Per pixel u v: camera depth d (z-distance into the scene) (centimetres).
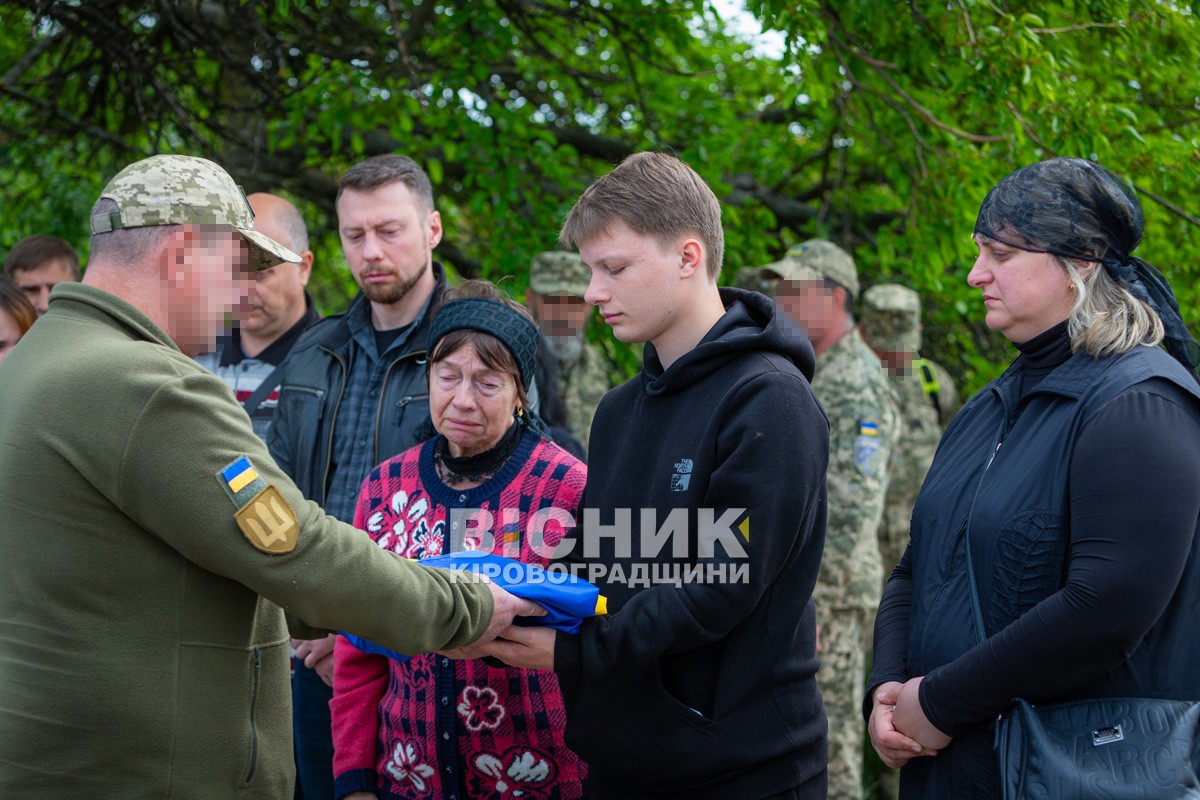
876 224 615
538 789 205
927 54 423
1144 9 411
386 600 165
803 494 170
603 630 176
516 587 179
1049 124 397
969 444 190
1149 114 466
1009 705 163
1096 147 393
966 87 409
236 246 173
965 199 443
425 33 544
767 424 170
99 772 155
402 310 281
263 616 175
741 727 175
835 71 430
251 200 325
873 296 435
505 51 521
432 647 171
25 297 322
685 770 176
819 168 662
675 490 178
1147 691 162
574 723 187
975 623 171
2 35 573
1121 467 158
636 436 189
